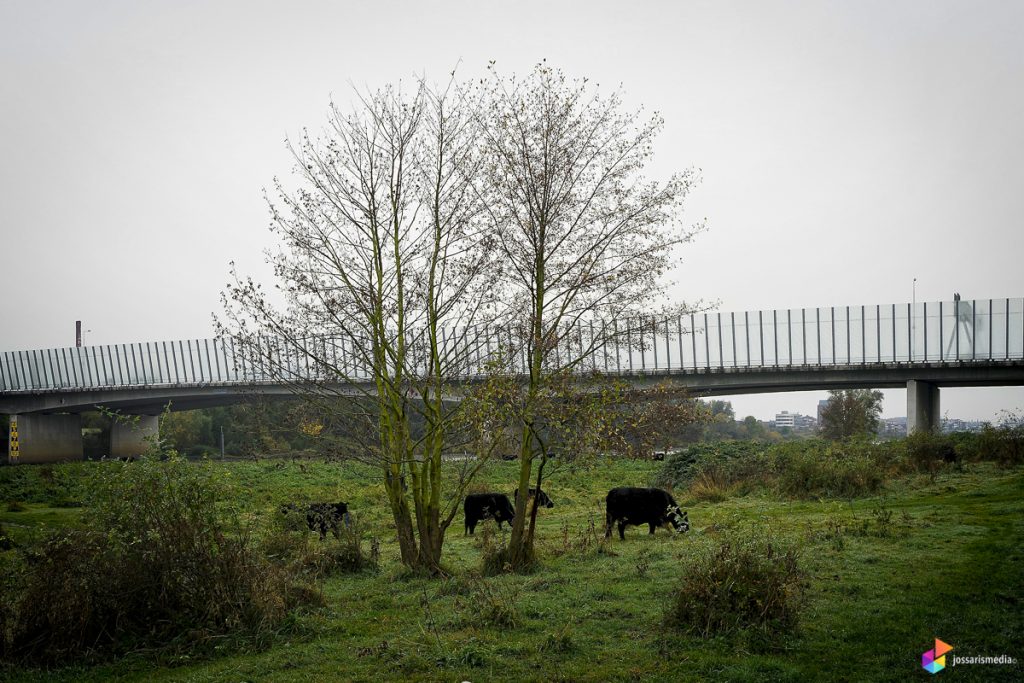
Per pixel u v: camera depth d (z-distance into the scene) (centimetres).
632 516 1964
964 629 958
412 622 1168
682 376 5953
